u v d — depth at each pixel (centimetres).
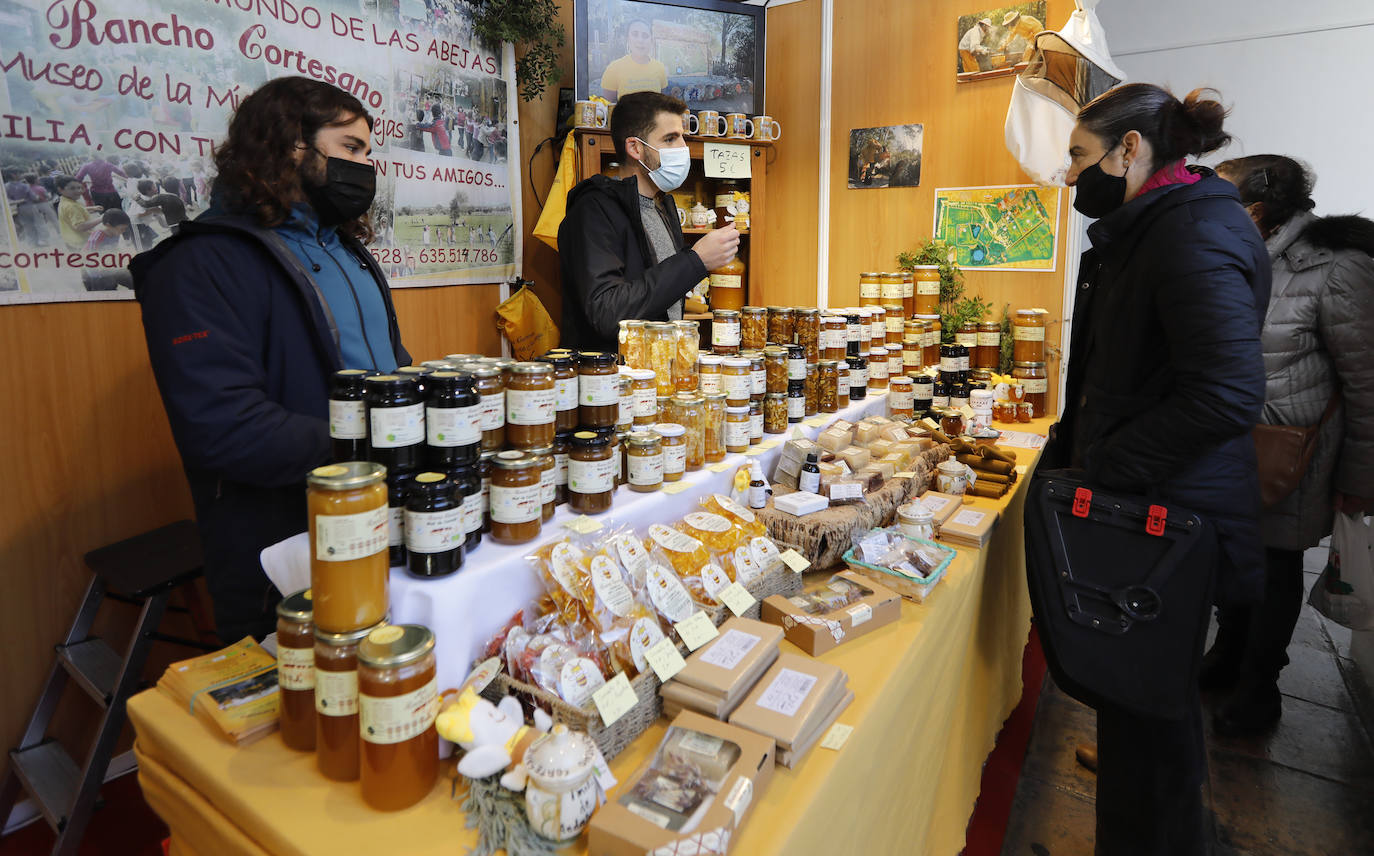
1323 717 274
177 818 112
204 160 227
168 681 122
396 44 284
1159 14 522
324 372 154
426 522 109
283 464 137
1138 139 169
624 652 118
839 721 121
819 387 228
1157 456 160
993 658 220
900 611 158
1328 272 221
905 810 149
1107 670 160
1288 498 236
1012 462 240
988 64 337
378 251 288
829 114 390
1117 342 173
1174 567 158
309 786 101
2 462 196
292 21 247
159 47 213
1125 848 169
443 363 133
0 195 186
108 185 206
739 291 357
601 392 143
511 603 122
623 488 155
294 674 105
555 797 92
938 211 365
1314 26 471
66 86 196
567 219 245
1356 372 221
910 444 223
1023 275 347
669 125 245
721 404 175
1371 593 234
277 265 148
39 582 206
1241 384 147
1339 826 221
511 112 343
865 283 307
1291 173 228
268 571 127
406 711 95
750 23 367
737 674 121
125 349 218
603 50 341
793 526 170
